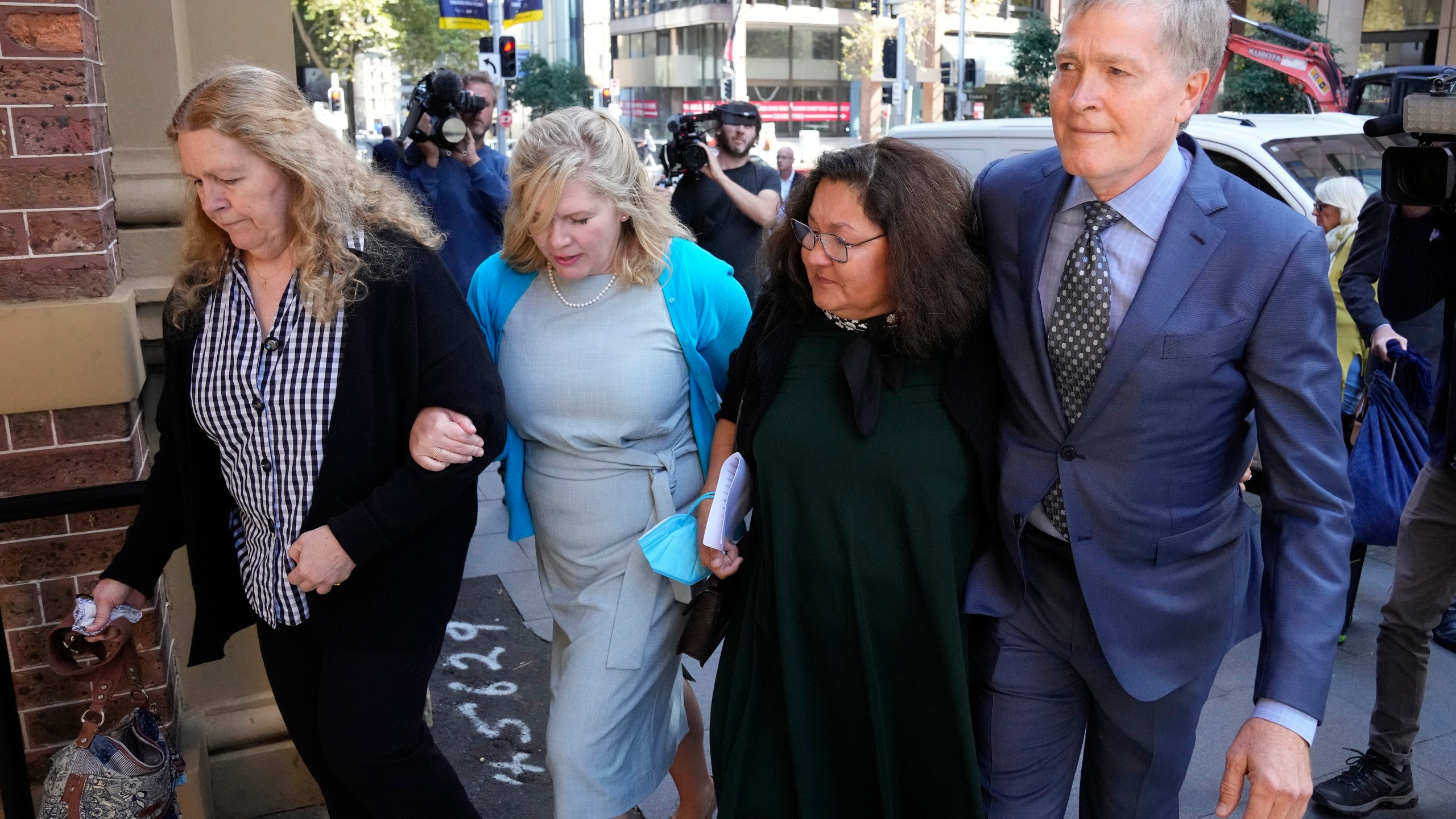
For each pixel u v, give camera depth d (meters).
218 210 1.85
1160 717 1.92
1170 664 1.88
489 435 2.00
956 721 1.95
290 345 1.94
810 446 1.99
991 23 39.75
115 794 1.94
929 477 1.92
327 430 1.96
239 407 1.97
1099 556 1.83
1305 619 1.65
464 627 4.10
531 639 4.01
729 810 2.11
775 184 5.70
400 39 29.52
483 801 3.00
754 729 2.14
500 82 23.41
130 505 2.16
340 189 1.91
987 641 2.02
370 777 2.09
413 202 2.06
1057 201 1.85
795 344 2.07
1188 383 1.71
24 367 2.24
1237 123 5.82
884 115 38.84
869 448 1.94
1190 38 1.61
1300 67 11.43
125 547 2.14
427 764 2.14
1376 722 2.98
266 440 1.97
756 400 2.10
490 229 5.24
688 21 56.84
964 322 1.88
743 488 2.16
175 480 2.14
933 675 1.99
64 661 2.05
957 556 1.97
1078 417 1.84
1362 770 3.00
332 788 2.25
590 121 2.19
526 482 2.38
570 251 2.16
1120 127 1.63
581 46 73.06
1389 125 2.96
